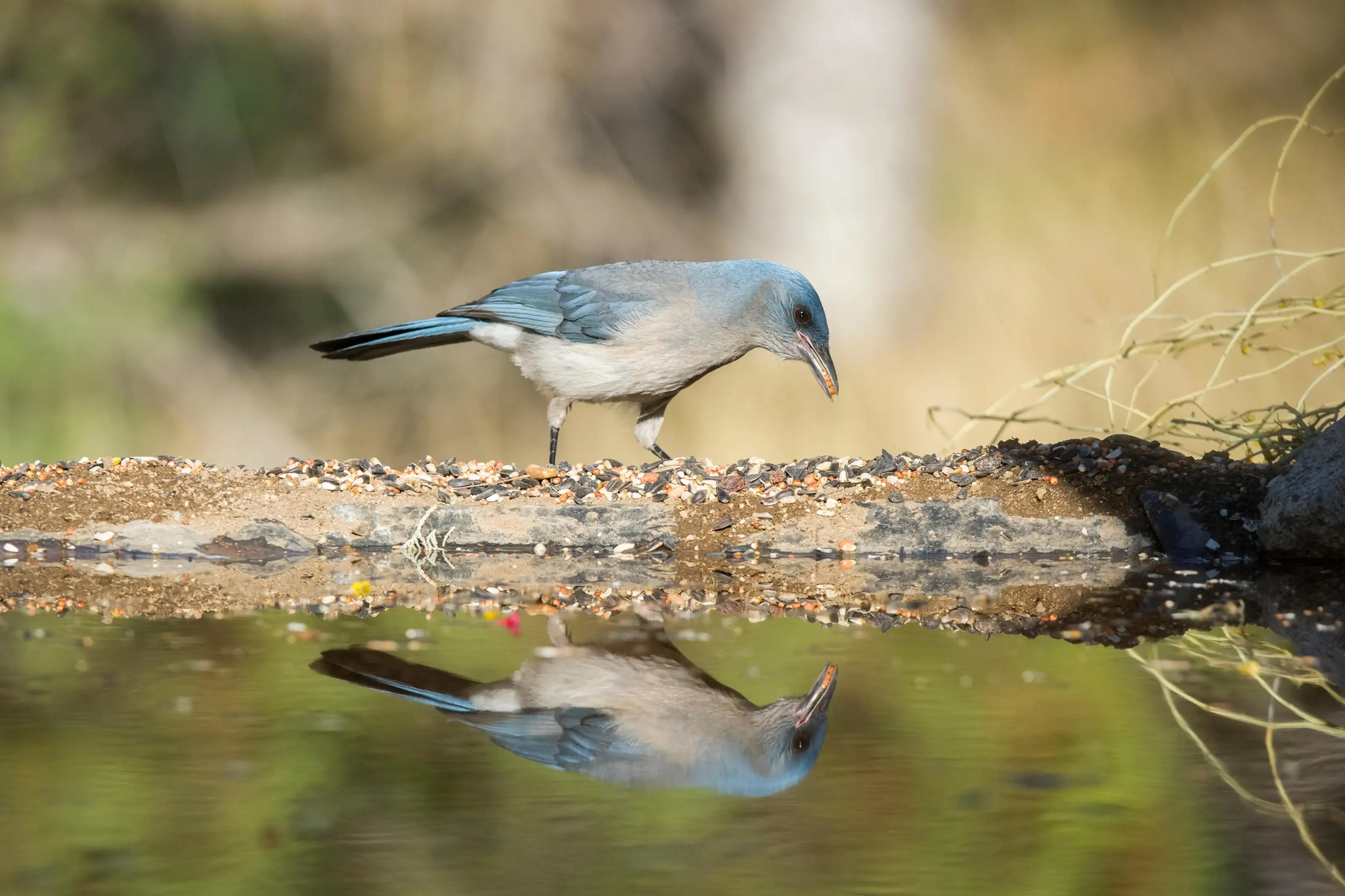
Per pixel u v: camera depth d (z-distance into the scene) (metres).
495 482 11.03
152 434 22.92
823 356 11.53
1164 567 9.99
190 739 5.98
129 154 24.14
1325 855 4.95
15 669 6.97
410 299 24.30
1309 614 8.42
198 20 23.31
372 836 5.18
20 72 23.19
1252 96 24.34
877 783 5.68
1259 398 19.83
